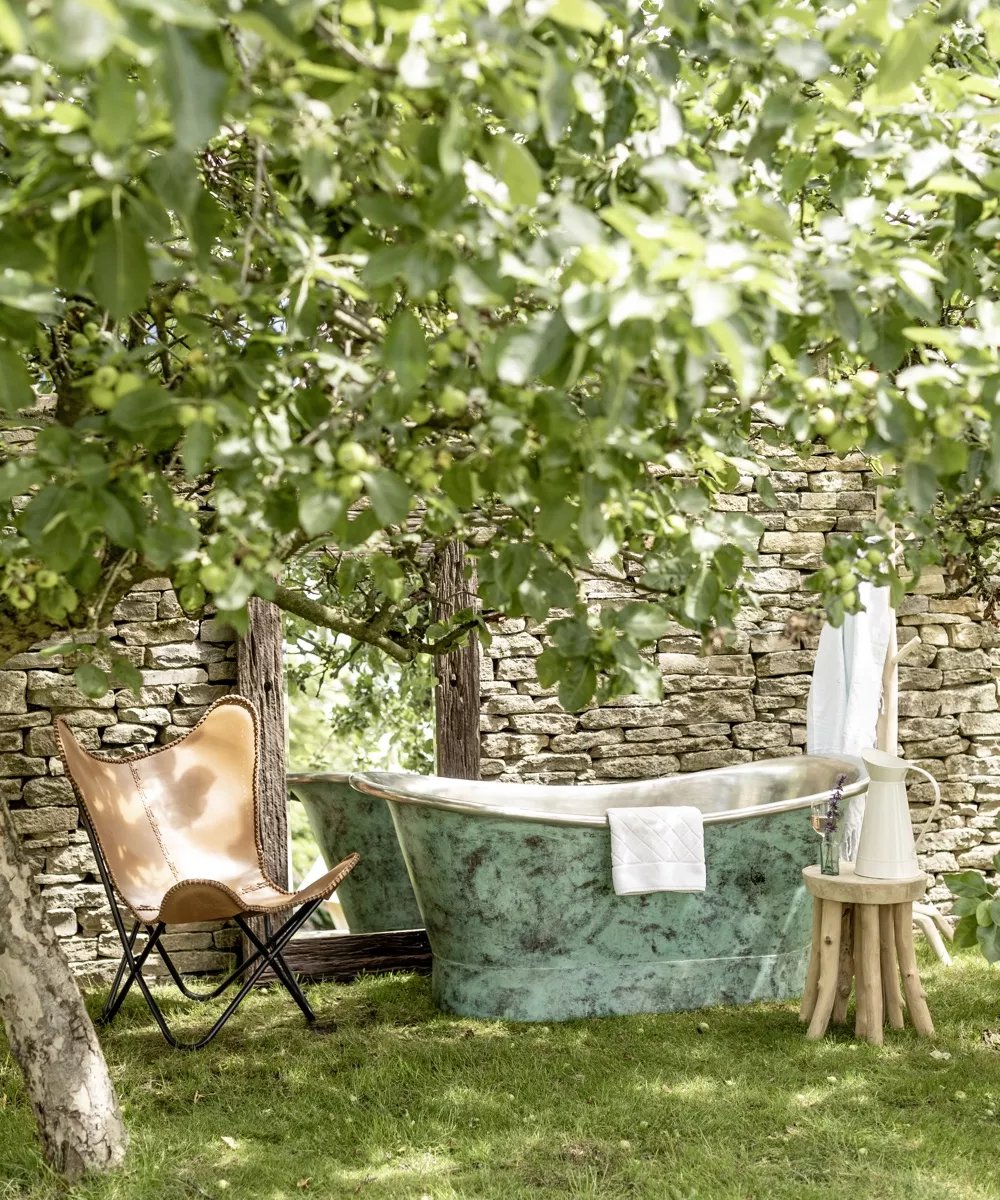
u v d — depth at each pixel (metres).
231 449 1.74
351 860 4.11
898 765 3.99
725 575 2.21
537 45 1.44
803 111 1.97
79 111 1.40
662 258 1.36
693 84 2.15
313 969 4.87
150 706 4.81
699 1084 3.59
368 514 1.85
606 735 5.21
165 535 1.71
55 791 4.70
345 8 1.43
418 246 1.56
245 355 2.06
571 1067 3.76
